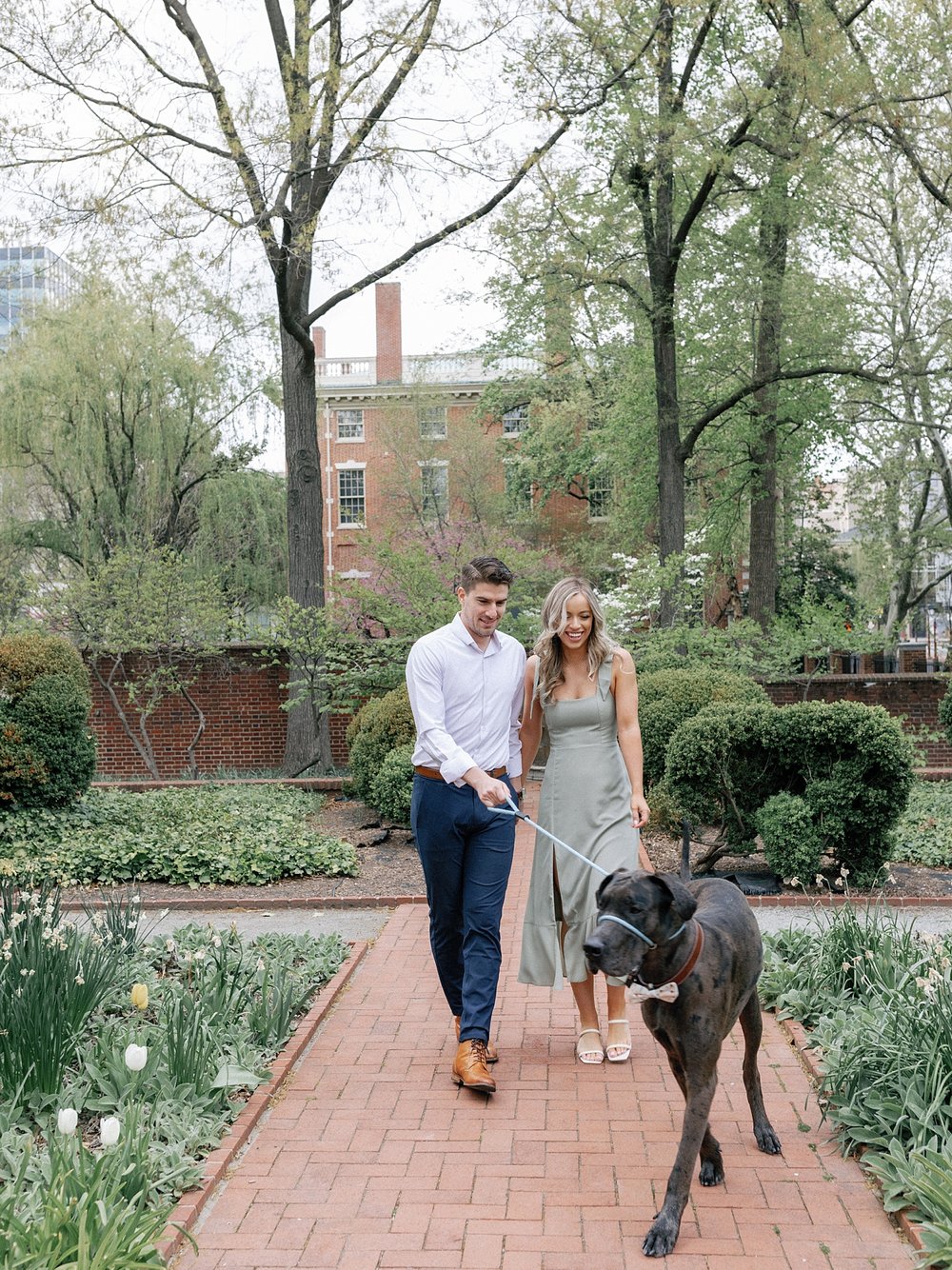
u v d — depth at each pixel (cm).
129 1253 305
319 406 4256
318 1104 455
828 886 849
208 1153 403
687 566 1705
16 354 2397
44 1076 423
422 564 1572
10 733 1050
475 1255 337
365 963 675
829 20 1558
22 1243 303
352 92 1345
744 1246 339
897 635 2695
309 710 1772
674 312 1969
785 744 845
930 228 2291
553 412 3438
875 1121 403
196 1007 500
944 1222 333
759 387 2012
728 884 404
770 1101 453
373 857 1052
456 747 467
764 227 1989
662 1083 474
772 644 1800
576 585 499
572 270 1916
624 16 1469
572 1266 330
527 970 509
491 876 484
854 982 544
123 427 2400
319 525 1780
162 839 1005
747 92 1645
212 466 2539
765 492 2284
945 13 1570
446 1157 405
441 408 4034
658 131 1667
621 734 504
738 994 366
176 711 1992
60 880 909
